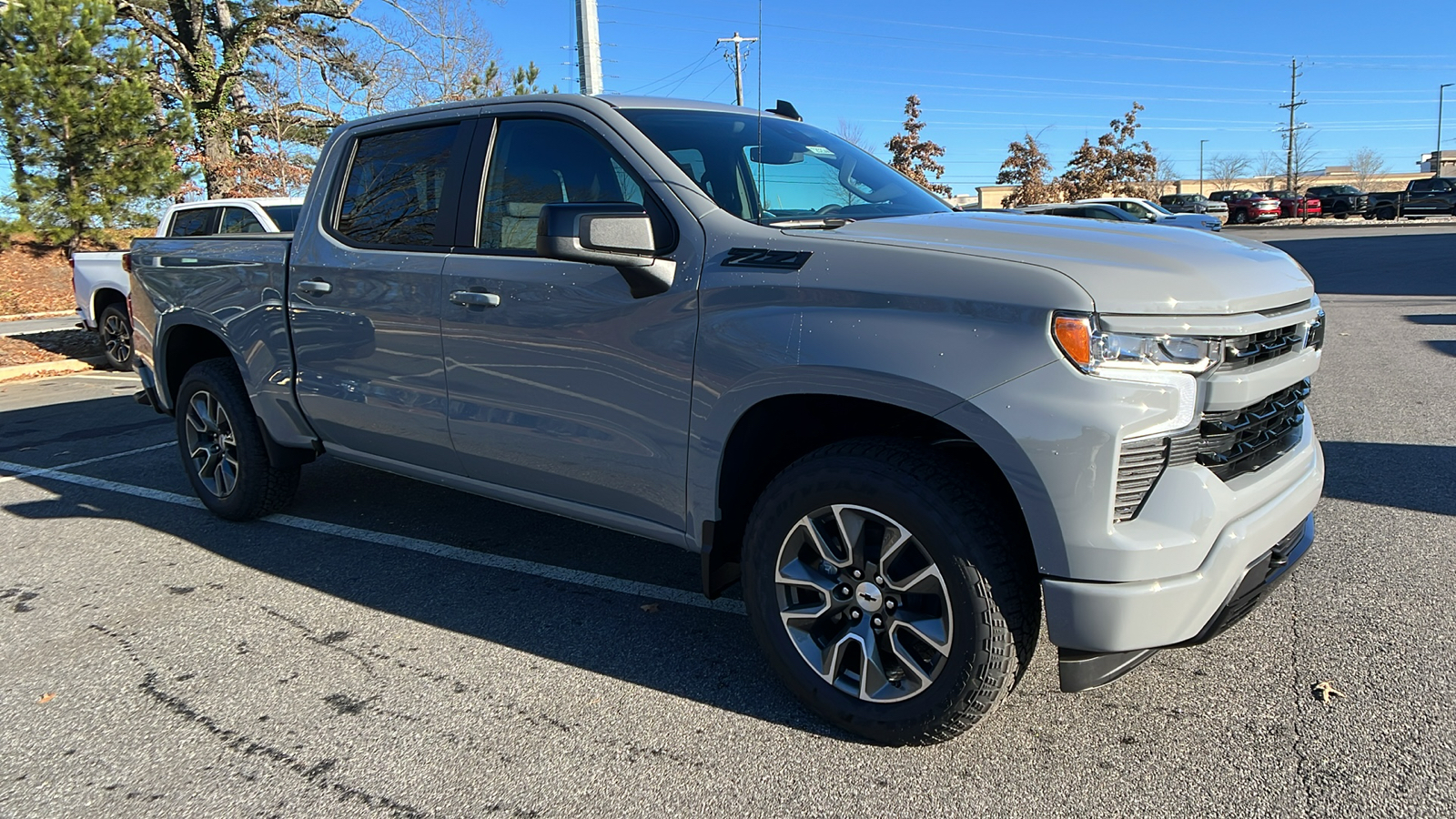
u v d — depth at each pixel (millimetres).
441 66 26531
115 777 2623
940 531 2430
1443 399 6836
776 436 2969
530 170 3406
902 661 2582
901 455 2521
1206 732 2709
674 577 4059
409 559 4305
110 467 6168
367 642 3443
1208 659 3139
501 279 3303
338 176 4078
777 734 2771
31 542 4641
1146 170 33969
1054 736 2709
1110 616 2271
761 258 2727
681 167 3072
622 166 3131
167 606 3809
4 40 17156
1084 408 2227
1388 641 3201
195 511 5109
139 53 18516
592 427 3131
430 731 2830
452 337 3477
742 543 2916
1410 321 10891
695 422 2855
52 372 10531
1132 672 3072
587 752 2703
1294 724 2725
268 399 4320
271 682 3158
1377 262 19203
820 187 3391
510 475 3492
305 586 3996
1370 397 7012
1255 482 2484
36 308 17156
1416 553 3947
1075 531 2260
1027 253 2447
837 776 2549
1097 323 2240
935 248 2512
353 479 5688
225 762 2688
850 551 2617
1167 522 2268
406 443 3803
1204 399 2312
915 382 2400
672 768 2611
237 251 4391
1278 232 33594
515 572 4125
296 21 24797
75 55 17188
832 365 2514
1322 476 2857
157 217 19000
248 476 4605
